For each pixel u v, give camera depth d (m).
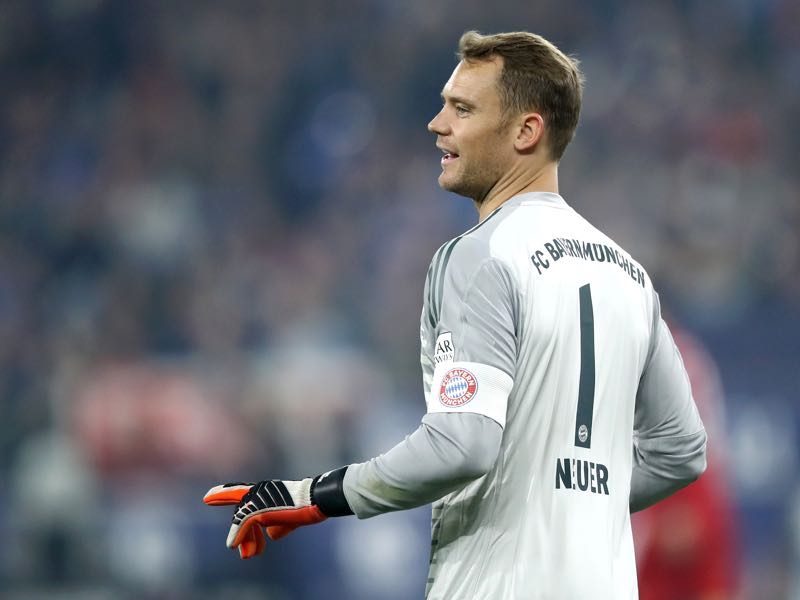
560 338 10.09
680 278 45.56
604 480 10.27
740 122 53.78
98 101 58.00
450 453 9.47
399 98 56.22
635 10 58.25
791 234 49.19
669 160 52.06
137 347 42.38
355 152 54.53
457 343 9.78
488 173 10.70
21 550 32.59
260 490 10.23
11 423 35.75
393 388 39.41
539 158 10.68
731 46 57.25
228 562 32.28
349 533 31.16
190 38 59.38
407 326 44.31
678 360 11.30
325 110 56.38
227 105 57.09
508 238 10.18
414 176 52.66
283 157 55.56
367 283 47.16
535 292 10.05
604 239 10.79
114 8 59.91
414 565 31.08
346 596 30.94
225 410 35.31
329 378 36.84
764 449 34.16
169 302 44.59
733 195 49.94
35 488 33.34
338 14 59.62
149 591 32.09
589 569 9.94
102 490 33.62
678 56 56.34
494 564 9.98
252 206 52.69
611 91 54.75
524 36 10.70
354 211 51.47
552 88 10.58
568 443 10.10
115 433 34.34
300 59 58.19
